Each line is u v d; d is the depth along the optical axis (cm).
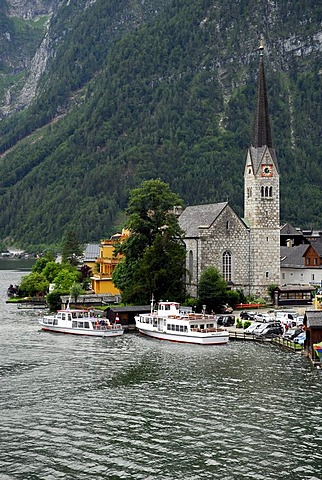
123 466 6881
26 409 8669
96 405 8838
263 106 18288
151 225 17050
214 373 10594
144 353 12331
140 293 16138
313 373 10594
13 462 6962
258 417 8344
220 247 17625
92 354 12219
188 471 6775
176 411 8581
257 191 17938
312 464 6938
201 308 16312
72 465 6900
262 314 15400
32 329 15662
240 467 6862
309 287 18312
